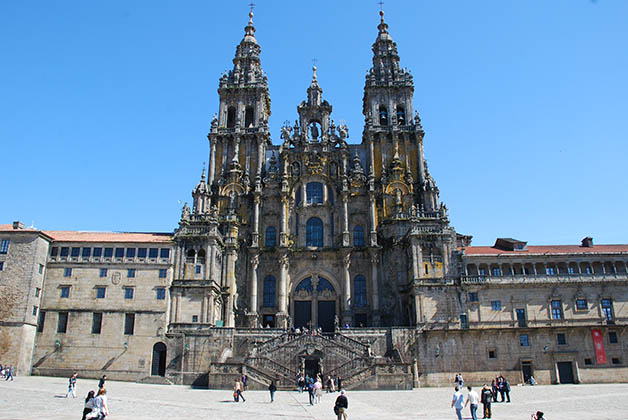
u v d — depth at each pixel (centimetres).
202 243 6769
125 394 4431
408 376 5278
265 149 8331
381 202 7750
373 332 6353
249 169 8031
